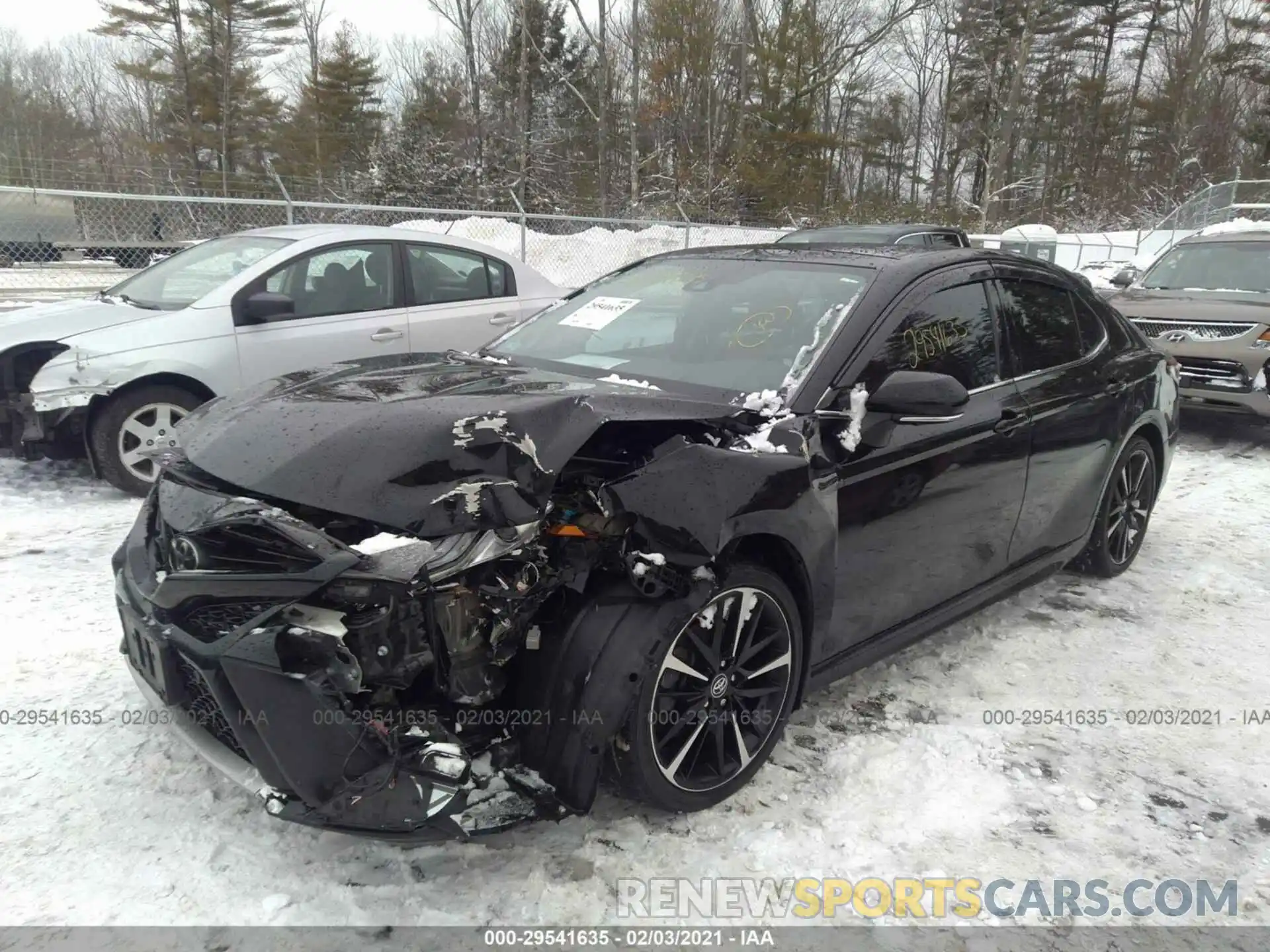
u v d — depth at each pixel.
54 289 10.27
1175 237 23.53
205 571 2.21
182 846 2.49
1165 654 3.97
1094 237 25.41
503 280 7.33
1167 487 6.69
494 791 2.33
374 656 2.15
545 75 32.94
